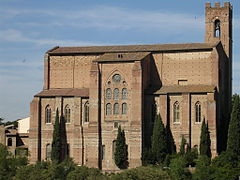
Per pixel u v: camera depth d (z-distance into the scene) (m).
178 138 181.88
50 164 157.62
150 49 192.88
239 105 171.62
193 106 181.62
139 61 183.00
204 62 187.75
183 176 161.25
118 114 184.50
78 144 188.75
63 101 192.38
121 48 197.12
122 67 185.25
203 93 180.75
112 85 185.88
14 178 151.62
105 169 184.25
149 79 190.62
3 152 165.50
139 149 180.38
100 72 187.12
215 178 160.75
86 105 189.75
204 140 175.88
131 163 180.62
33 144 192.88
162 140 177.88
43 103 194.38
